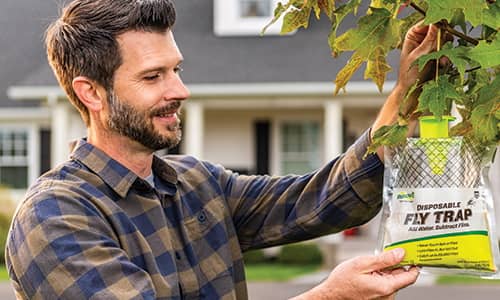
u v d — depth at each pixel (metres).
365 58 1.62
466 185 1.76
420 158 1.76
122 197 2.18
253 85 16.77
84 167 2.19
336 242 15.13
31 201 2.11
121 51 2.09
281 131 18.25
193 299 2.24
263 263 16.12
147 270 2.14
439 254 1.77
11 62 19.14
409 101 1.81
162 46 2.11
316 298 1.88
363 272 1.84
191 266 2.27
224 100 17.12
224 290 2.31
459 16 1.69
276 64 17.12
